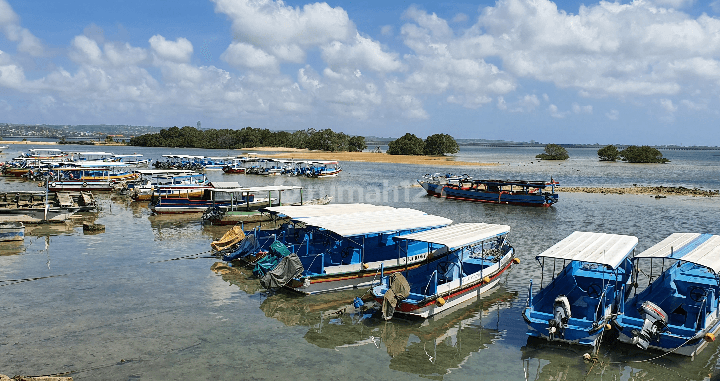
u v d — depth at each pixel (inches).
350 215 1321.4
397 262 1186.6
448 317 994.1
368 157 7746.1
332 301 1071.0
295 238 1382.9
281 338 874.1
